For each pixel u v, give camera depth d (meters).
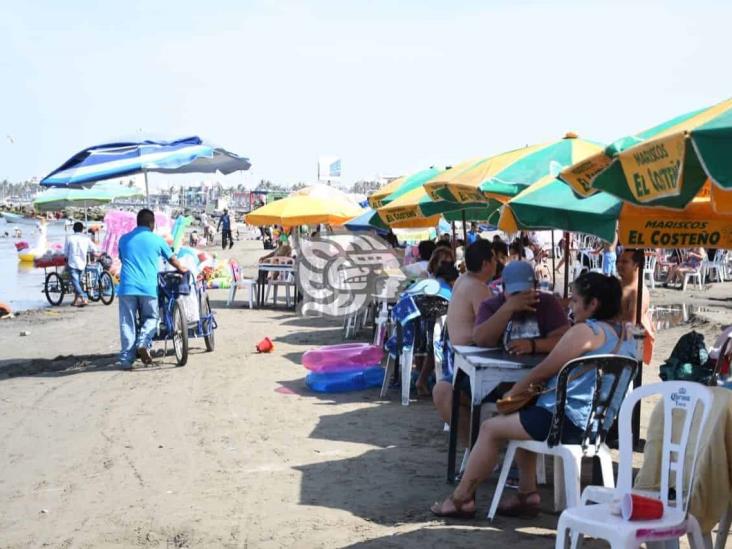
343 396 9.58
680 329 14.80
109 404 9.38
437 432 7.89
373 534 5.28
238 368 11.45
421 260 11.77
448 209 10.40
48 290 21.30
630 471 4.28
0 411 9.20
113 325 16.89
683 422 4.38
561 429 4.96
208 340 12.83
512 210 6.59
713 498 4.25
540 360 5.65
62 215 73.38
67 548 5.22
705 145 3.24
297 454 7.24
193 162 14.31
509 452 5.32
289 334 14.77
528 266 5.99
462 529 5.32
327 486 6.33
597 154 4.30
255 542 5.21
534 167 7.45
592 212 5.98
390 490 6.20
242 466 6.92
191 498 6.12
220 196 92.31
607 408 5.01
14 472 6.94
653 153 3.60
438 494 6.07
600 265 21.75
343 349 10.34
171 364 11.88
